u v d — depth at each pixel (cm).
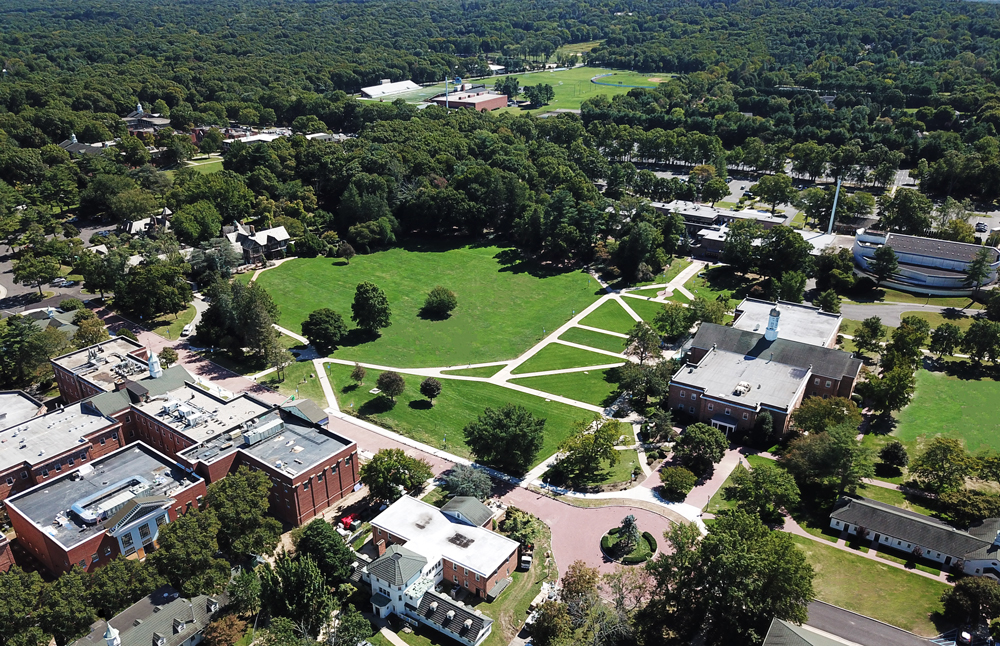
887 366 15950
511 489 13100
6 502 11531
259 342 17525
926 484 12800
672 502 12650
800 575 9338
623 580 10638
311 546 10731
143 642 9231
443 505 12406
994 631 9575
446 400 16312
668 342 18925
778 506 12019
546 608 9525
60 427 13725
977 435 14500
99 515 11019
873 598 10381
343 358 18288
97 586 9781
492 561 10694
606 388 16738
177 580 10325
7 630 9244
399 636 9975
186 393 14600
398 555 10350
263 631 9862
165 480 12094
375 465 12694
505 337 19550
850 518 11769
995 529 11125
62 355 16862
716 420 14850
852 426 12912
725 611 9500
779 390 14912
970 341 17175
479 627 9750
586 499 12788
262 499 11331
